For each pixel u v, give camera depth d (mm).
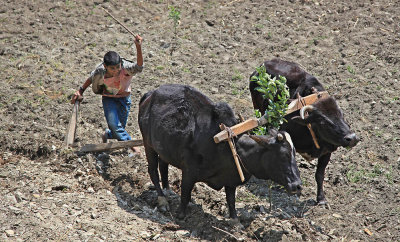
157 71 25562
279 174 14711
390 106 23031
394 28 28312
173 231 15781
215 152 15523
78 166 18750
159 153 16766
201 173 15906
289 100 17781
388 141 21031
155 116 16750
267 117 15742
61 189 17484
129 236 15266
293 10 30109
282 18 29422
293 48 27156
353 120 22359
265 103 19031
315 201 18078
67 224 15469
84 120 22078
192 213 16688
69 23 28828
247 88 24578
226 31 28641
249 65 26047
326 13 29859
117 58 18078
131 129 21734
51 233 14961
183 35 28344
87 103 23188
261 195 18516
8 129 20781
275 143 14695
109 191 17703
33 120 21594
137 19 29516
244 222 16531
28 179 17672
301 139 17844
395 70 25328
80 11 29969
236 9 30469
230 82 24984
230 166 15500
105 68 18344
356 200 18078
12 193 16656
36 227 15094
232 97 23953
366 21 28812
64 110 22453
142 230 15641
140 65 18109
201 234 15875
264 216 16875
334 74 25312
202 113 15914
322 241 15820
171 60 26484
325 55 26594
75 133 19594
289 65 18938
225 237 15641
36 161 19188
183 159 16047
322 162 18000
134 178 18516
